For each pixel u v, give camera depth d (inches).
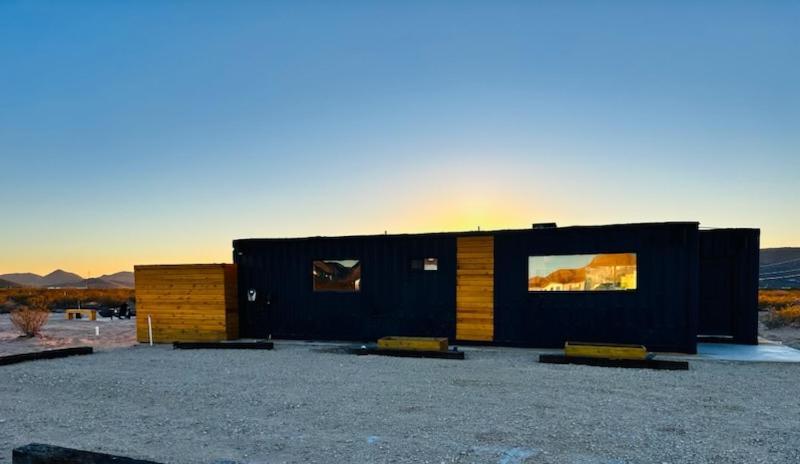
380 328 581.9
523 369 406.6
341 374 390.6
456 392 323.9
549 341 520.1
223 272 614.5
